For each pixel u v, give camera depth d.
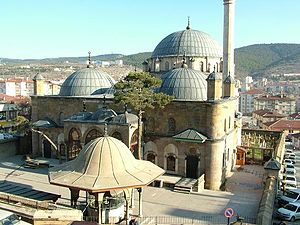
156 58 57.50
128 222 26.67
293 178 47.78
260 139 67.19
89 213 26.91
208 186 40.59
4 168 47.38
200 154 41.34
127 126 40.91
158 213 31.73
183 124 42.31
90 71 53.19
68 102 50.41
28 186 38.72
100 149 25.17
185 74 45.22
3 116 89.19
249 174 47.94
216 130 40.31
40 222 23.45
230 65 57.59
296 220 33.72
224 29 57.41
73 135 45.31
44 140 52.47
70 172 24.95
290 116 133.00
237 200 36.31
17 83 167.00
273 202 33.50
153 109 43.84
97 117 43.78
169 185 39.97
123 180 23.97
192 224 28.73
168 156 43.53
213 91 40.56
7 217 22.47
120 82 38.81
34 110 53.25
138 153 40.16
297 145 87.31
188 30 58.97
